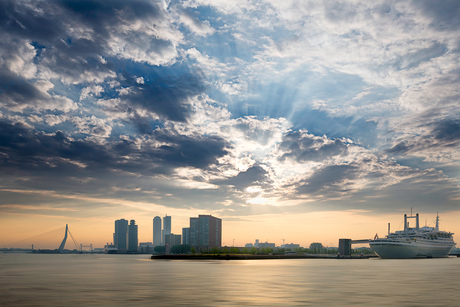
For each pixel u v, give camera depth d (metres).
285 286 89.12
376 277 119.75
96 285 91.56
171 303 61.38
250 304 60.50
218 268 183.00
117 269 174.25
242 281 103.19
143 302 62.59
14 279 112.81
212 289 82.06
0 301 64.00
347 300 65.06
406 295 72.12
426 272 149.00
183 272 146.75
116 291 78.38
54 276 125.88
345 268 187.75
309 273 141.88
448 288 85.00
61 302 62.69
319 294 73.50
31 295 72.06
